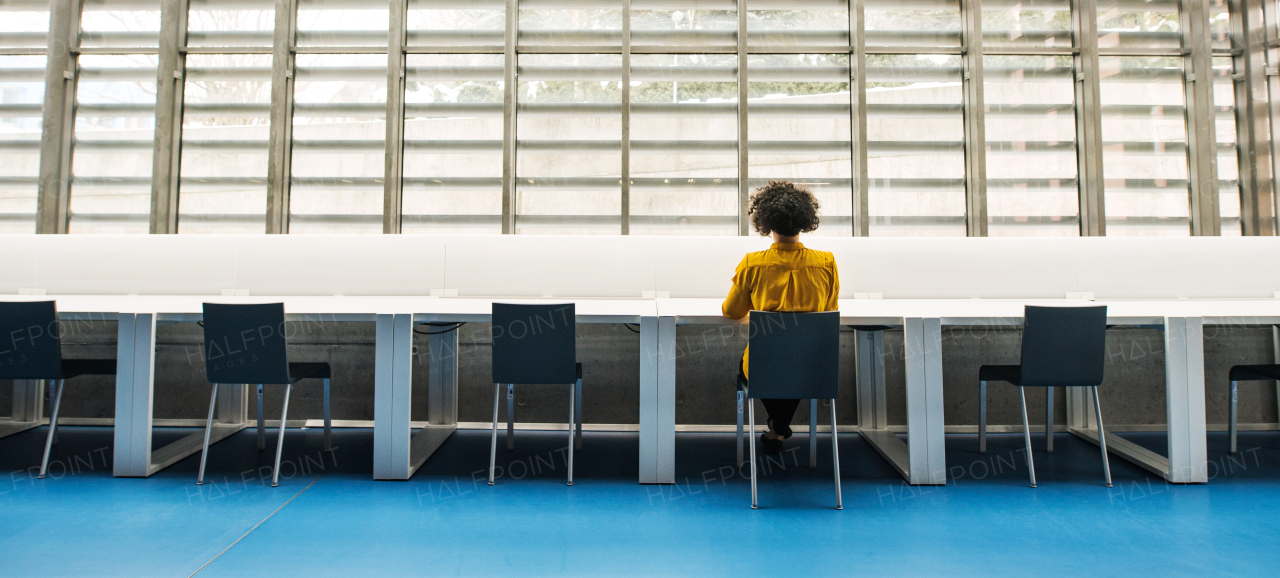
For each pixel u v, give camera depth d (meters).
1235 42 3.85
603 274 3.41
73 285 3.40
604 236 3.44
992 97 3.87
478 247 3.42
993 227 3.84
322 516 2.03
